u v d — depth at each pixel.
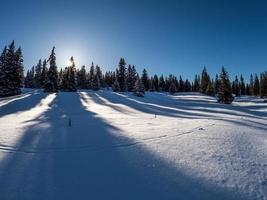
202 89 113.62
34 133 17.53
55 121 23.72
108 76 137.12
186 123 22.73
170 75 143.25
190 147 14.06
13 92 60.66
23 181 9.66
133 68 98.75
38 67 115.25
